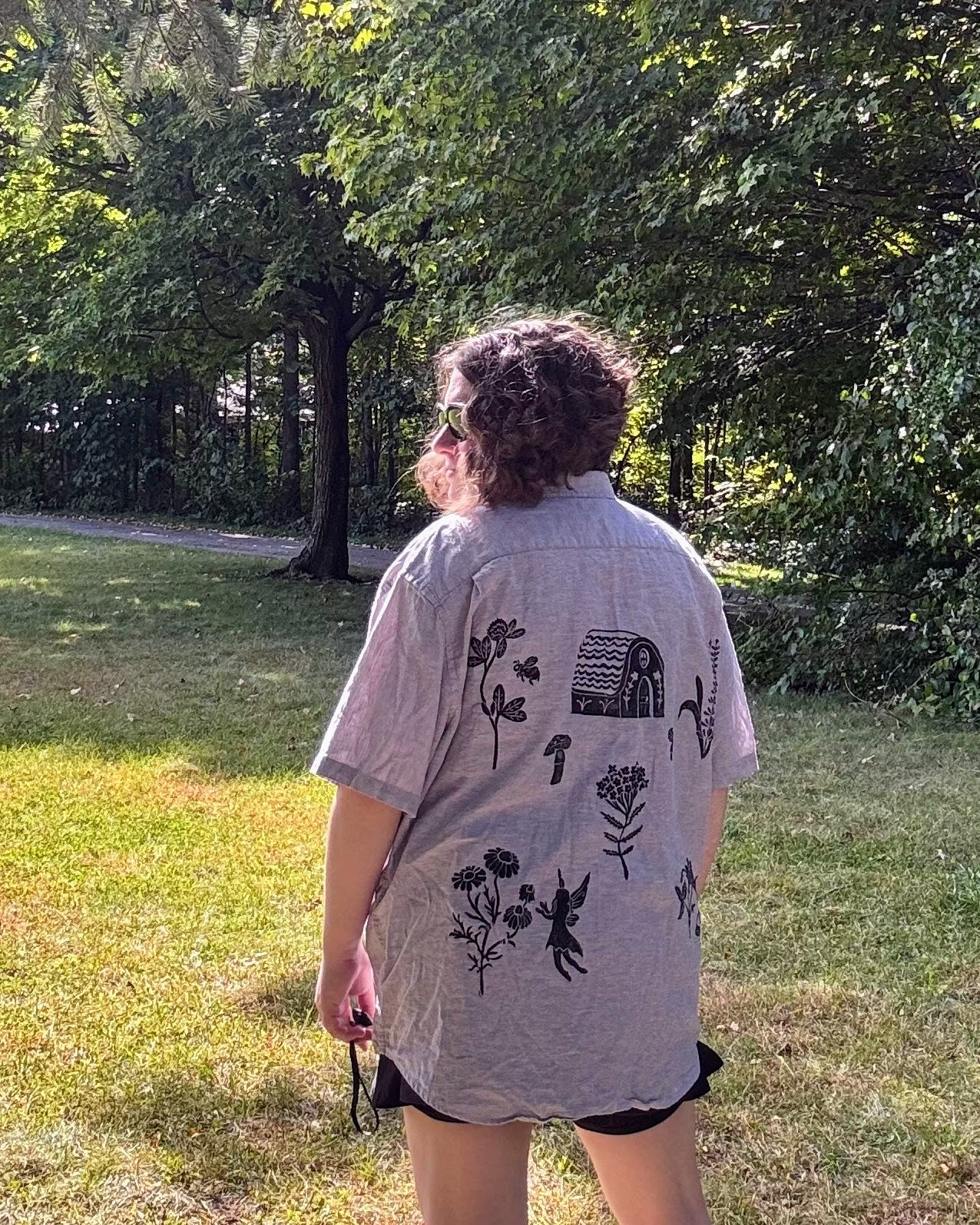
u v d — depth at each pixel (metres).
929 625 7.63
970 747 6.63
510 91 7.87
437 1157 1.50
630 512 1.57
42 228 13.58
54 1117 2.75
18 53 8.34
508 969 1.42
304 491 24.11
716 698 1.62
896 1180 2.55
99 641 9.84
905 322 7.11
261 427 25.94
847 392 7.75
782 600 8.85
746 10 6.95
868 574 8.16
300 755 6.26
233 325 13.37
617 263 7.95
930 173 7.70
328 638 10.17
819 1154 2.64
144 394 25.66
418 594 1.43
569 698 1.44
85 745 6.39
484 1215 1.48
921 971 3.62
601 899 1.43
